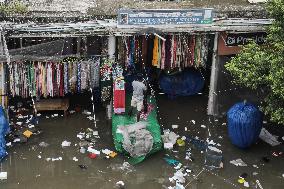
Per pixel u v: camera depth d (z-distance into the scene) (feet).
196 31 46.68
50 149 46.70
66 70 47.78
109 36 46.37
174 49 49.39
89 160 45.50
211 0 51.31
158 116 52.31
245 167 45.70
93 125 50.29
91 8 48.37
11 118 50.03
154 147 45.52
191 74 55.26
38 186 42.34
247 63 42.63
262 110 43.96
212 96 51.60
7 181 42.68
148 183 43.04
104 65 47.75
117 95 47.26
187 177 43.96
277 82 39.11
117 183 42.78
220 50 48.83
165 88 55.16
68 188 42.29
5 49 43.93
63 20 45.75
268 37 42.27
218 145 48.47
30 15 45.83
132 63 49.96
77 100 53.52
